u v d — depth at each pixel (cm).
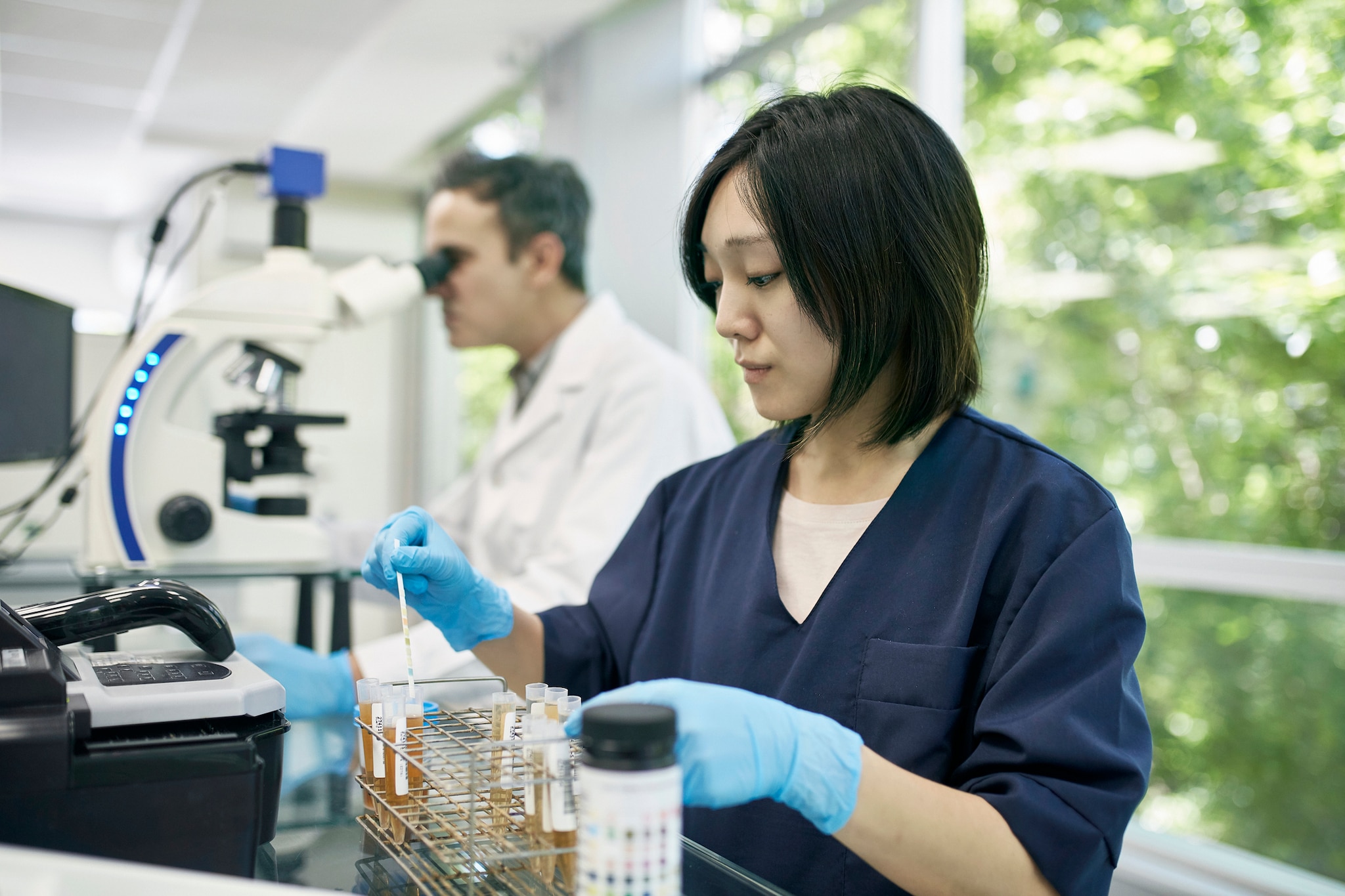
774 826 89
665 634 108
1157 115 227
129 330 173
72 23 321
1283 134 206
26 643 68
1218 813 217
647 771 49
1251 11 210
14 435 154
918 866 68
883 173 84
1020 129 253
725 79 336
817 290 84
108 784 64
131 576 152
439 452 494
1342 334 198
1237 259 214
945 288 86
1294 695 205
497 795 71
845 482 99
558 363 208
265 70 363
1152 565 228
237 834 67
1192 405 222
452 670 143
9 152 465
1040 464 89
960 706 85
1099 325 239
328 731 113
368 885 67
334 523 215
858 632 90
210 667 78
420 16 329
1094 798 71
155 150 460
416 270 192
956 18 264
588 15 334
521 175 203
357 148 454
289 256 174
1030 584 83
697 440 198
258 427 174
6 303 150
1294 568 203
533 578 175
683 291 341
